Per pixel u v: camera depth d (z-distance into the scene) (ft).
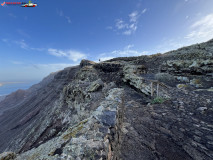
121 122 13.66
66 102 79.30
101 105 12.92
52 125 65.82
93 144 6.30
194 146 9.71
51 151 6.16
